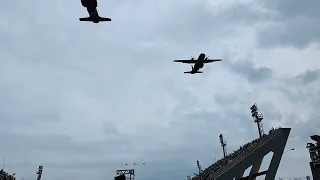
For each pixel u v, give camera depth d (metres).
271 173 52.56
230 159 70.88
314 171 67.06
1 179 69.00
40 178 122.06
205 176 74.69
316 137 66.81
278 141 53.97
